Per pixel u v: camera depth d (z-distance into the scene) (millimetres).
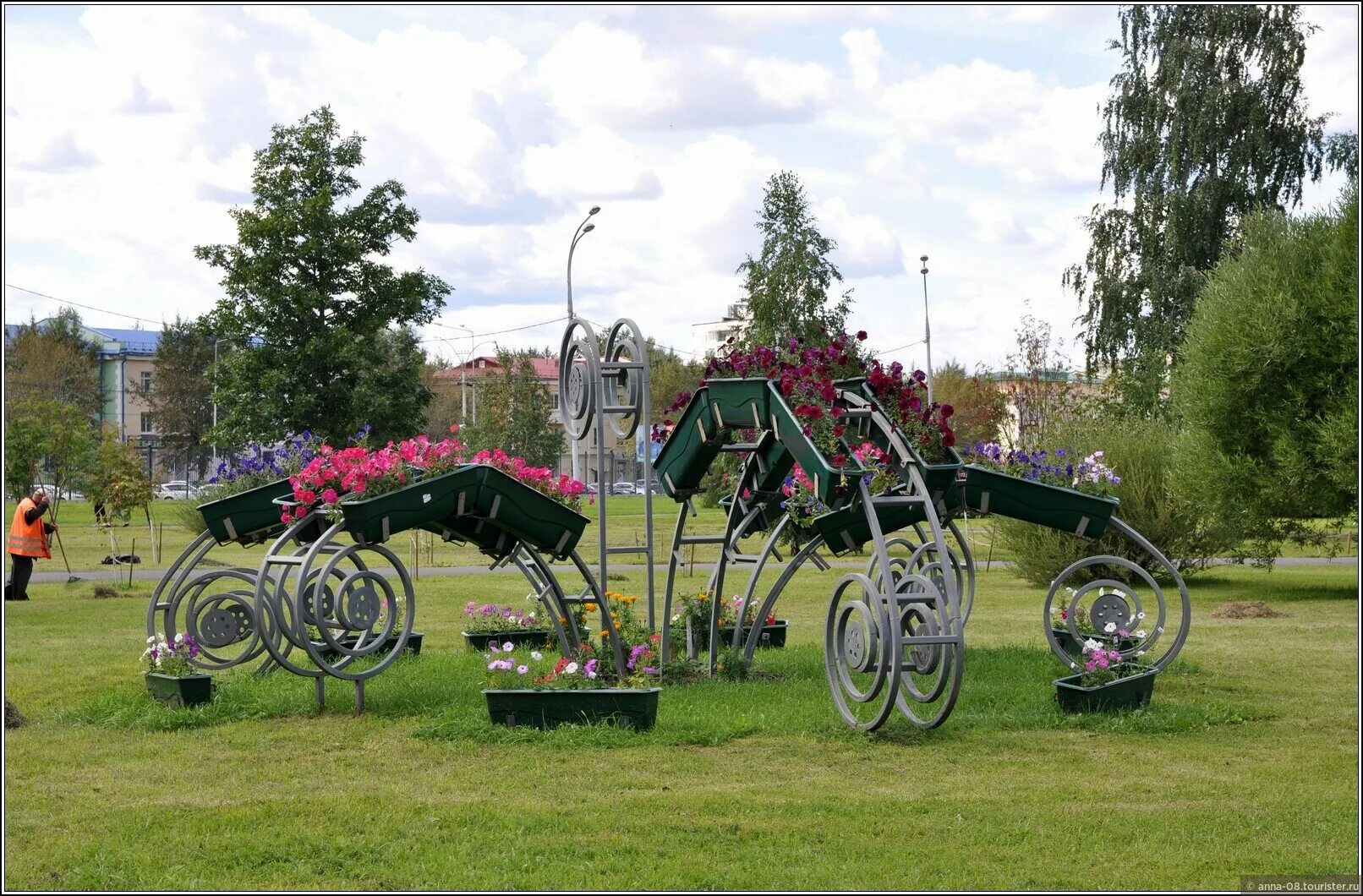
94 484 33219
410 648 12930
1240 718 9422
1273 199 29703
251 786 7414
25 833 6465
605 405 12555
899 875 5773
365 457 9531
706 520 42000
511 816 6707
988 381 53500
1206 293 20703
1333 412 18641
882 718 8539
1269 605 18281
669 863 5957
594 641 11758
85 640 14273
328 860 6004
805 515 11148
